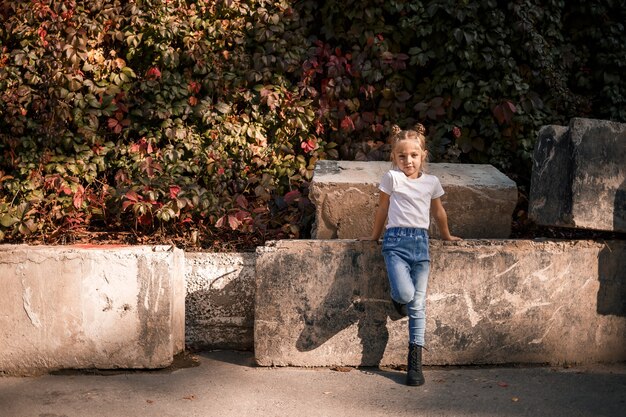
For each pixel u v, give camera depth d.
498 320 4.50
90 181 5.76
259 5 6.12
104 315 4.31
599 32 6.32
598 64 6.35
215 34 6.02
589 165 4.44
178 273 4.58
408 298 4.13
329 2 6.20
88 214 5.64
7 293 4.30
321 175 5.04
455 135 6.02
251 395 3.96
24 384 4.15
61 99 5.75
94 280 4.29
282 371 4.40
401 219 4.23
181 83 5.99
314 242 4.44
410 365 4.19
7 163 5.84
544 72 6.13
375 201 4.88
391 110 6.19
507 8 6.12
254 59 6.06
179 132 5.86
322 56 6.24
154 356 4.34
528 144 6.04
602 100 6.38
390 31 6.20
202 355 4.69
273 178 5.96
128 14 5.93
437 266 4.44
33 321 4.31
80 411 3.70
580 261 4.55
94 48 5.98
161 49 5.88
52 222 5.54
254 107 6.04
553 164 4.57
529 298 4.51
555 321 4.55
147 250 4.34
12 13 5.96
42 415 3.64
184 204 5.38
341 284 4.44
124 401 3.85
